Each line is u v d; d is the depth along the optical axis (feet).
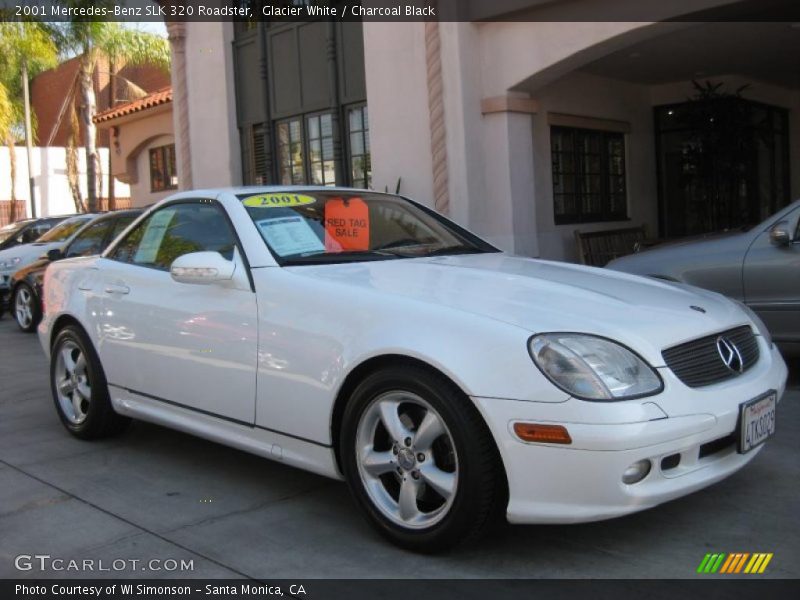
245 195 15.17
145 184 65.87
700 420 10.46
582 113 39.78
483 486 10.55
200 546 12.06
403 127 35.58
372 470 11.78
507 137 32.99
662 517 12.48
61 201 110.22
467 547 11.61
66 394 18.17
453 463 10.93
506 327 10.59
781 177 48.52
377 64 36.27
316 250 14.29
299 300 12.64
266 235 14.14
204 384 14.10
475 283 12.40
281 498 13.93
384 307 11.65
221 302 13.75
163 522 13.03
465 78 32.76
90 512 13.56
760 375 11.93
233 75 46.39
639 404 10.11
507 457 10.28
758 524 12.14
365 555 11.55
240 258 13.88
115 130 66.44
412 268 13.50
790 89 47.98
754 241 20.45
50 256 30.53
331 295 12.31
